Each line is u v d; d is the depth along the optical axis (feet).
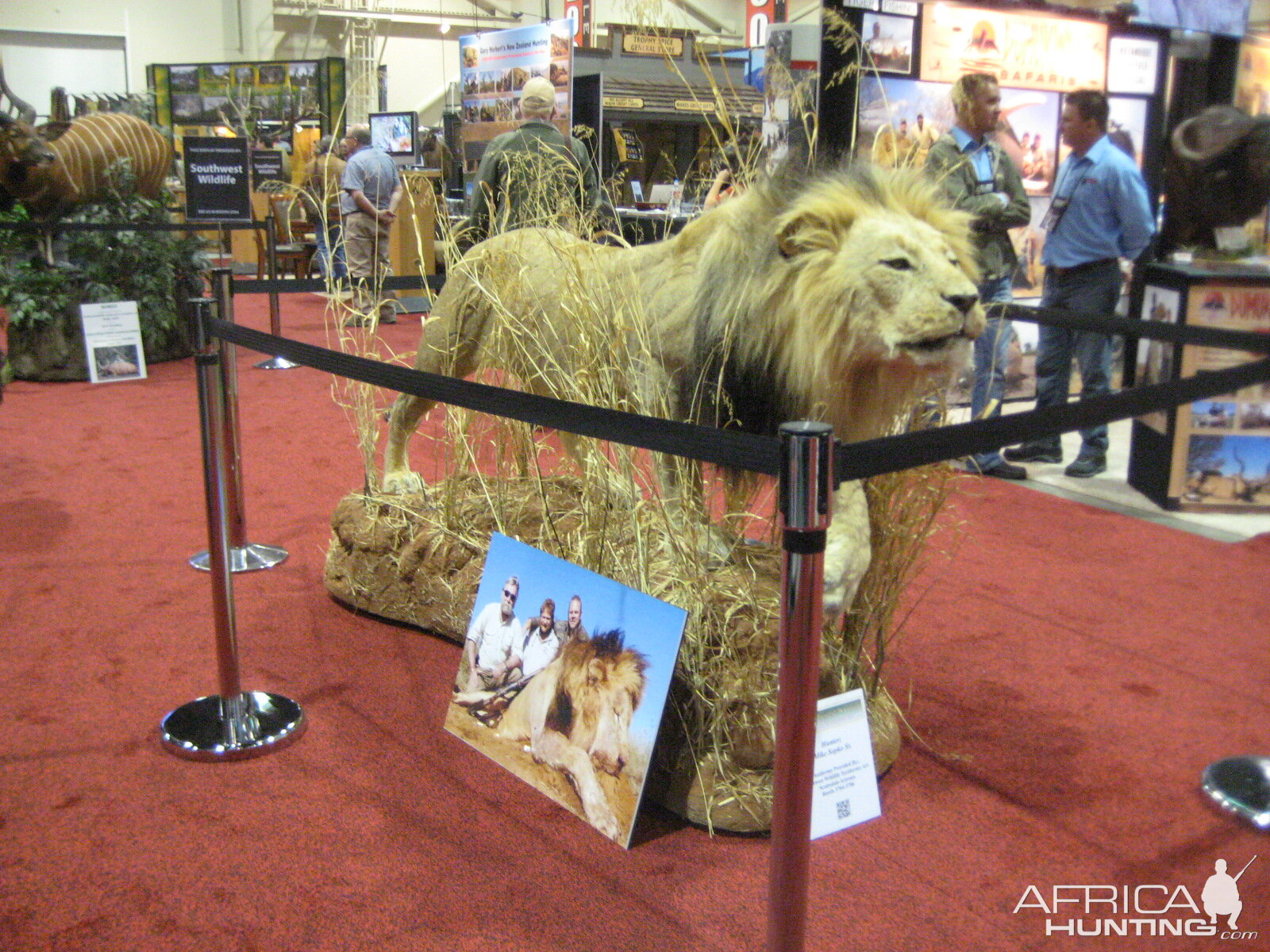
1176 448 13.73
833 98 13.21
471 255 9.26
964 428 4.93
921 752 7.97
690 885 6.46
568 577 7.48
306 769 7.74
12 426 18.07
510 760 7.67
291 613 10.49
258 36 52.70
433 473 14.30
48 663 9.38
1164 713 8.56
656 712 6.66
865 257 6.24
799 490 4.51
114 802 7.32
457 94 48.85
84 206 22.89
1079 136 14.62
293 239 32.81
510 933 6.02
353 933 6.01
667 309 7.44
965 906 6.28
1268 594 11.02
